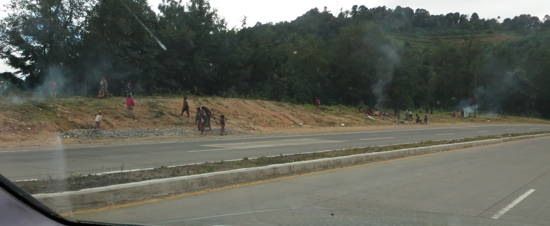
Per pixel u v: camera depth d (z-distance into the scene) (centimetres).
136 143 1623
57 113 1958
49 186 604
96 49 2881
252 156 1184
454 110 7106
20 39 2755
